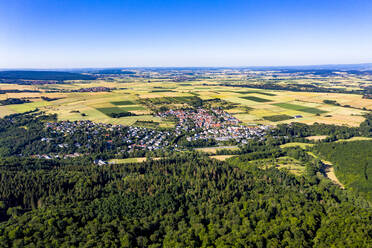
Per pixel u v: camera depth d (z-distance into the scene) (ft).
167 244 355.97
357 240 345.72
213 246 355.36
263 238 364.99
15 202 435.94
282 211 428.56
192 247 345.92
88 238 346.13
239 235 367.66
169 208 440.45
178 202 462.60
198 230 385.91
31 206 438.81
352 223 379.96
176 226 406.41
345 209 432.25
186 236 369.50
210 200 462.60
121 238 353.51
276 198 469.57
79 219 391.86
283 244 357.41
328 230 375.45
